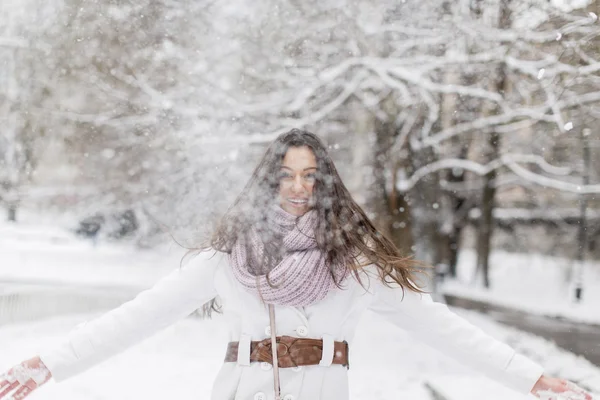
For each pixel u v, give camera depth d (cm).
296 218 237
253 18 1327
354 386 727
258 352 233
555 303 2498
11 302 1238
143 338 234
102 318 232
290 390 228
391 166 1842
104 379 705
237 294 236
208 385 698
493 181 2711
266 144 1333
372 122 1816
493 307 2269
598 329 1727
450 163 1817
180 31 1377
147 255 2386
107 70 1559
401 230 1883
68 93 1794
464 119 1688
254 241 232
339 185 246
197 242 269
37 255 2495
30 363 223
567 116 1253
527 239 3803
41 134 1988
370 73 1383
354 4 1288
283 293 226
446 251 2855
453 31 1228
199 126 1311
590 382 852
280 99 1324
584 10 967
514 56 1226
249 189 245
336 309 236
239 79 1402
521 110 1292
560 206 3209
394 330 1261
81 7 1432
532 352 1199
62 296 1408
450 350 242
